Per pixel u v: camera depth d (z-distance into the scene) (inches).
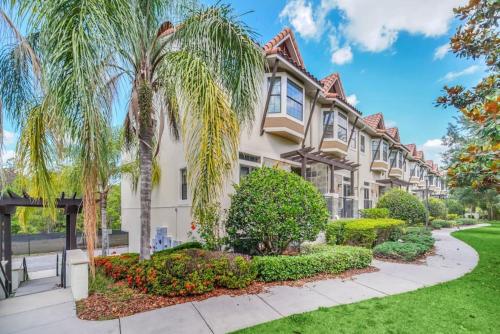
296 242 319.6
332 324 156.7
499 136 139.8
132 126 276.4
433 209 882.1
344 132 588.1
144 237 231.9
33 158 210.5
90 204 173.3
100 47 144.9
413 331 148.5
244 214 275.0
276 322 159.6
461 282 239.9
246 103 218.5
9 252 323.0
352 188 589.0
